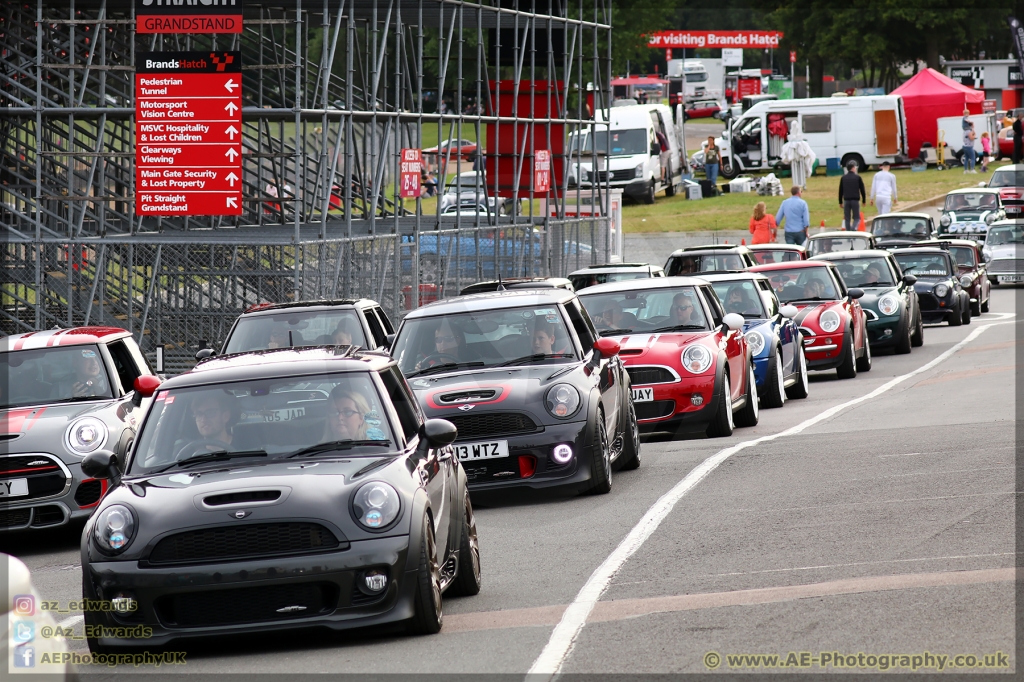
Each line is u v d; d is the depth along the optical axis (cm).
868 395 6512
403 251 8244
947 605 2405
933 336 9806
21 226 8931
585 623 2500
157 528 2436
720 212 16000
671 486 4122
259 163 10112
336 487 2489
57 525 3856
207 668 2381
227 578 2394
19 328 7662
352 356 2938
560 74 12712
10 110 7562
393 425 2730
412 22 10725
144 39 9731
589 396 4028
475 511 4016
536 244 10594
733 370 5431
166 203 6869
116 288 7750
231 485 2506
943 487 3706
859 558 2866
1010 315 11250
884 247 11869
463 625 2562
